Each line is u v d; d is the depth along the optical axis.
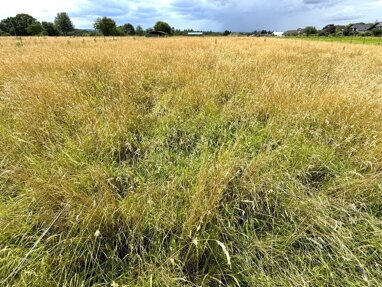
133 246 1.78
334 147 2.68
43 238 1.77
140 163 2.67
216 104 3.73
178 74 4.96
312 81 5.00
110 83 4.43
